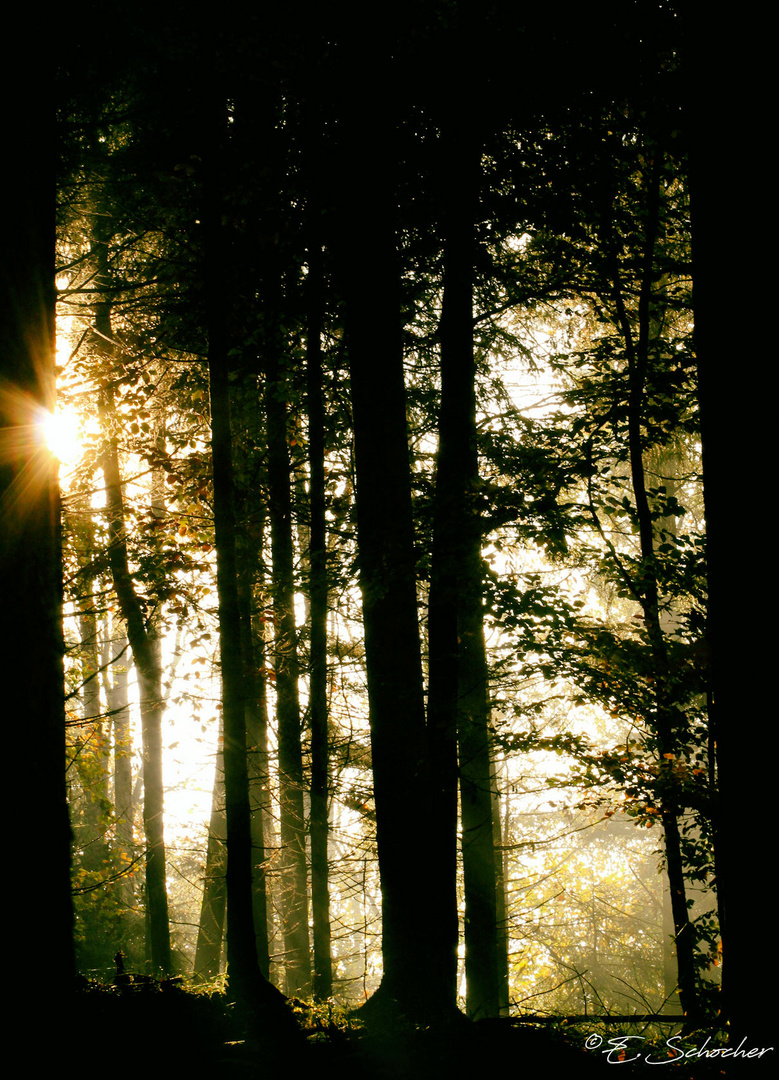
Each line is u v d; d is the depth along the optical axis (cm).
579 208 1072
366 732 1338
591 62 951
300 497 1416
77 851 1861
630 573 954
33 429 408
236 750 833
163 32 952
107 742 1491
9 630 386
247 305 1186
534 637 859
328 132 1088
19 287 409
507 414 1172
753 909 334
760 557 337
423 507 1024
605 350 1114
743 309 348
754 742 335
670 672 813
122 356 1264
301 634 1289
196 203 1169
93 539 1231
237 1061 546
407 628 893
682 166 1042
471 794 1153
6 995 359
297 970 1327
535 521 909
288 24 1002
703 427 371
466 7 951
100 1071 457
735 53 359
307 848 1316
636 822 905
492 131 1005
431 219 1084
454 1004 824
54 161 452
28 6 423
